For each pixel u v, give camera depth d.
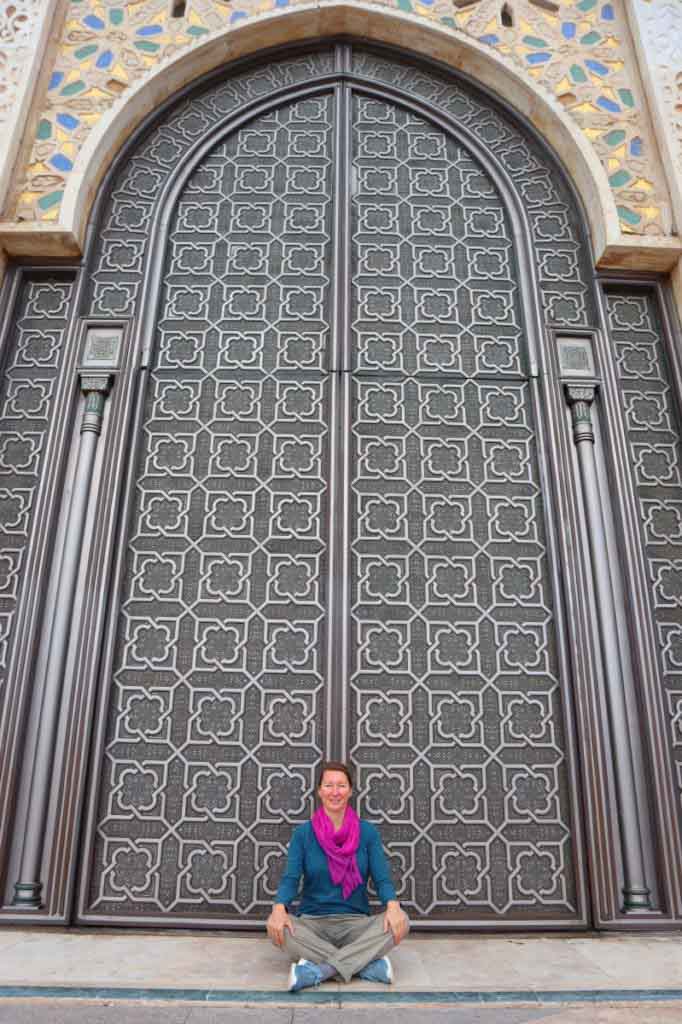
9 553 2.52
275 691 2.40
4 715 2.29
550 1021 1.38
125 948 1.92
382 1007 1.46
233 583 2.52
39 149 3.01
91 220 2.98
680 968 1.77
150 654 2.42
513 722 2.39
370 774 2.31
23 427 2.70
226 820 2.26
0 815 2.18
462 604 2.52
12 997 1.47
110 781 2.29
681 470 2.73
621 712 2.37
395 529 2.60
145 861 2.21
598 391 2.81
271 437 2.72
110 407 2.70
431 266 3.02
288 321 2.89
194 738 2.34
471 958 1.88
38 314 2.87
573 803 2.28
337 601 2.48
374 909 2.18
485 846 2.26
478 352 2.88
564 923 2.17
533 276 2.98
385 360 2.84
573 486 2.65
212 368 2.81
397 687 2.41
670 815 2.26
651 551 2.61
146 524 2.58
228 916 2.15
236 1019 1.38
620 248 2.90
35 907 2.12
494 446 2.74
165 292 2.94
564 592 2.52
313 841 1.83
